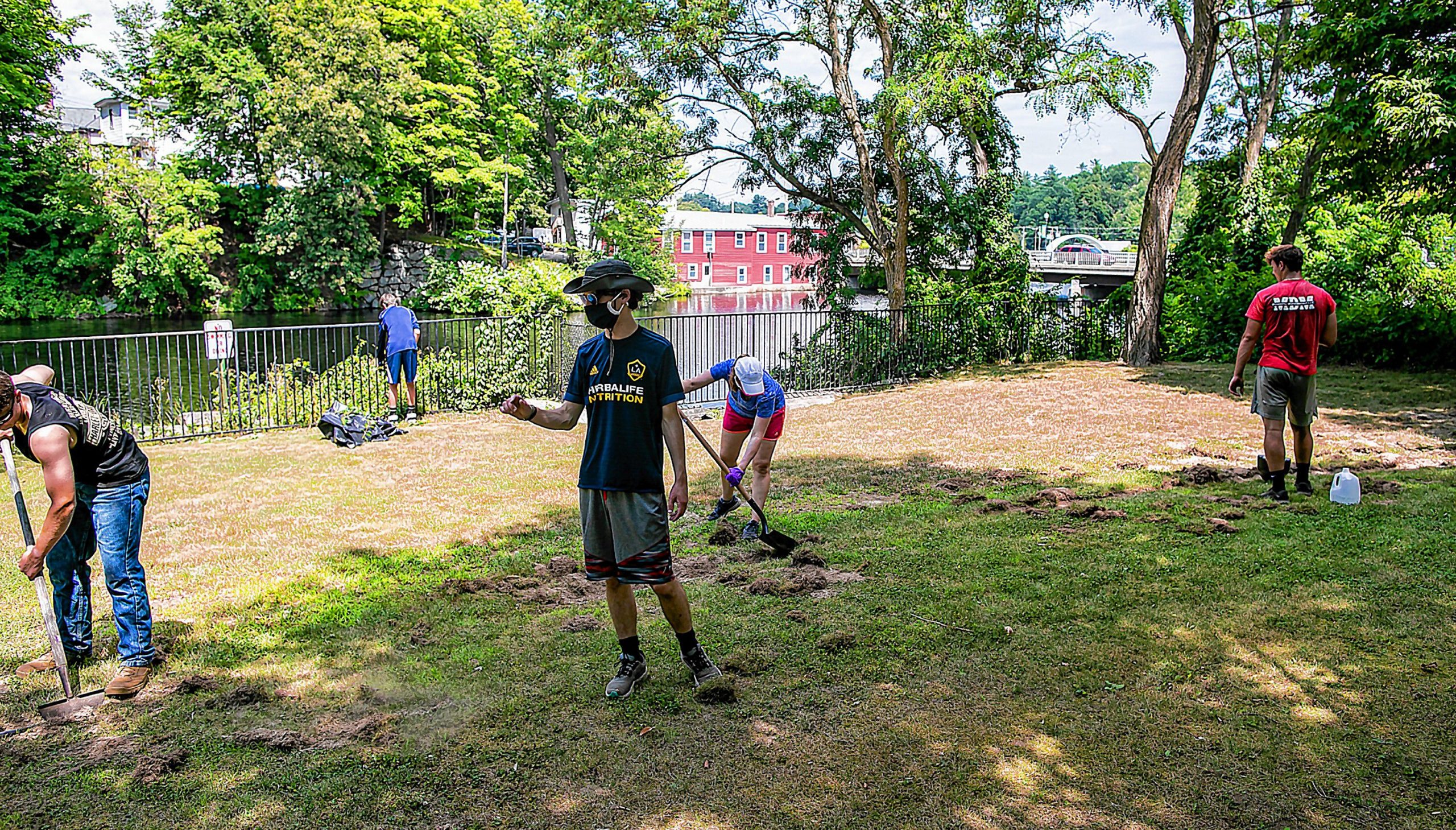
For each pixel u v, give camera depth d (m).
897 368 16.69
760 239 73.38
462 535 6.52
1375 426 9.78
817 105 18.14
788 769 3.19
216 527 6.77
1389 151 13.05
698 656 3.87
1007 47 16.72
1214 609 4.48
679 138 18.41
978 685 3.78
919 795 3.01
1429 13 12.23
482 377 13.52
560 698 3.76
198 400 14.45
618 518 3.62
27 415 3.67
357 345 13.57
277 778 3.17
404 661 4.20
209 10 36.91
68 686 3.76
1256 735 3.31
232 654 4.31
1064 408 11.98
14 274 34.72
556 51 18.67
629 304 3.60
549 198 47.78
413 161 38.66
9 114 35.28
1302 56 14.43
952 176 19.56
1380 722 3.37
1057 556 5.43
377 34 35.78
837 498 7.38
